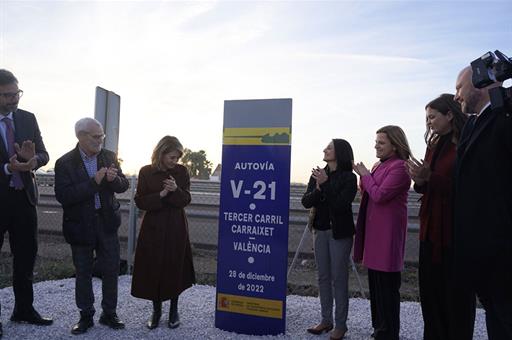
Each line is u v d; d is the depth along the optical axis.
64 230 3.95
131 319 4.36
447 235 3.15
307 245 8.39
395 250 3.59
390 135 3.75
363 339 3.95
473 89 2.62
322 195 3.98
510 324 2.33
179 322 4.19
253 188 4.10
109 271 4.10
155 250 4.02
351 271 6.79
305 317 4.54
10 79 3.71
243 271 4.11
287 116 4.01
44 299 4.91
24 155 3.62
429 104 3.36
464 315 3.09
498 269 2.35
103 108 6.00
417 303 5.11
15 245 3.99
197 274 6.42
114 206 4.16
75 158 4.04
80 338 3.79
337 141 4.02
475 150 2.50
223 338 3.89
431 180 3.18
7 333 3.85
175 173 4.24
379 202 3.60
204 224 10.35
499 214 2.36
